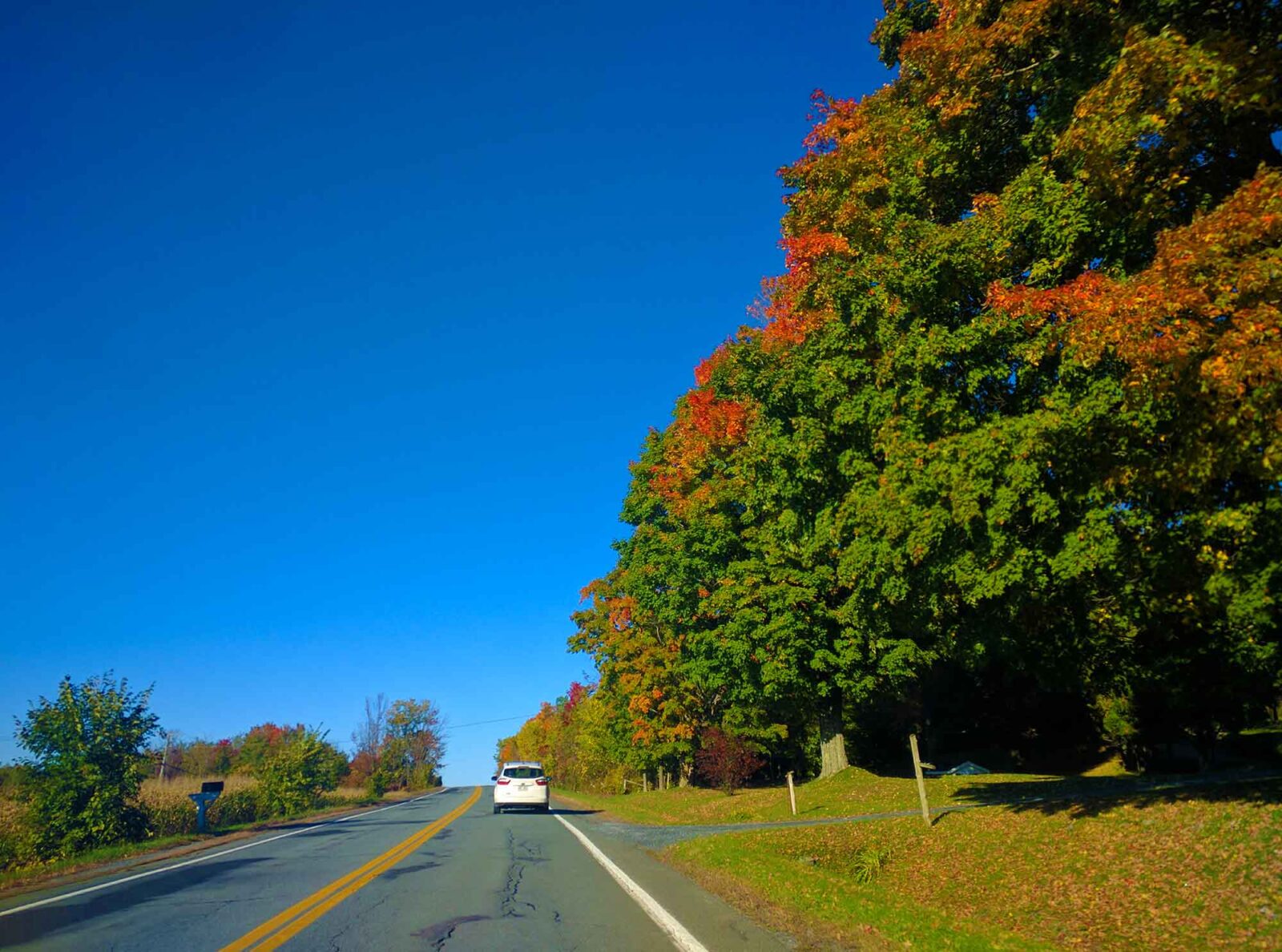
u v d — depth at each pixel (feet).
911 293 35.78
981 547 32.17
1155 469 26.68
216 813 87.45
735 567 82.38
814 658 73.56
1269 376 21.39
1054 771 118.73
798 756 130.72
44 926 28.91
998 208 33.94
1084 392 29.25
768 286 65.72
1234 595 26.35
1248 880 27.48
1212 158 28.37
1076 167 29.58
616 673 130.93
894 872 43.80
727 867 37.11
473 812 94.02
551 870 40.37
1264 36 26.35
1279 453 22.00
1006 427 30.32
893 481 33.96
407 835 61.62
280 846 56.18
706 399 95.76
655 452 112.16
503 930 26.05
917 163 39.60
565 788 210.79
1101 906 30.55
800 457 43.91
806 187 50.06
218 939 25.58
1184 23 27.73
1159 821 36.06
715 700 118.21
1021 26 31.89
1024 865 37.68
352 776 214.28
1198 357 23.47
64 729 66.64
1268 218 22.12
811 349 43.55
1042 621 38.47
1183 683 58.90
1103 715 105.81
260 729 240.53
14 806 67.97
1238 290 22.43
